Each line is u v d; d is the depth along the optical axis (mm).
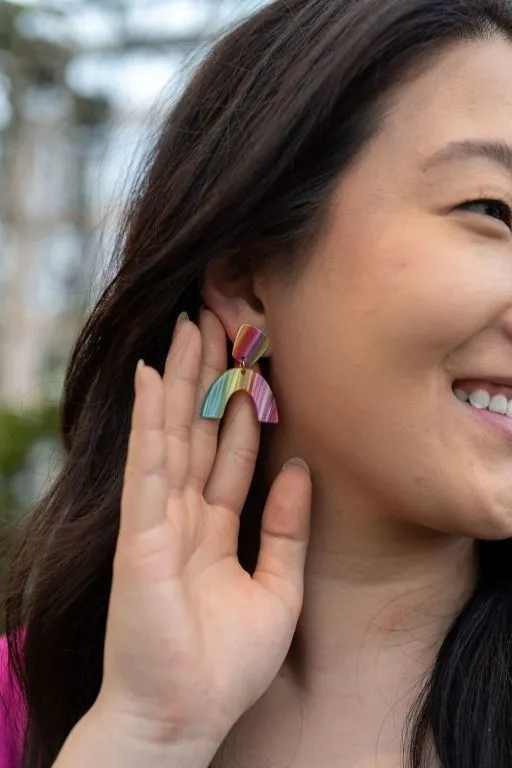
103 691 477
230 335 540
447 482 479
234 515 525
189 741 471
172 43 1646
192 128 554
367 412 489
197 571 502
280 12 537
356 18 501
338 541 523
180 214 539
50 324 3557
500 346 477
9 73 3072
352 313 491
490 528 481
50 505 602
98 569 558
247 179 508
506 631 520
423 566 521
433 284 472
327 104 499
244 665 488
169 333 551
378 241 488
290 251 514
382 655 521
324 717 518
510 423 487
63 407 634
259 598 504
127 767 465
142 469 479
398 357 479
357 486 507
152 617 471
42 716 566
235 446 528
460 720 498
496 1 510
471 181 483
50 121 3270
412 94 496
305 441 521
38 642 568
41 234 3463
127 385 565
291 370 519
